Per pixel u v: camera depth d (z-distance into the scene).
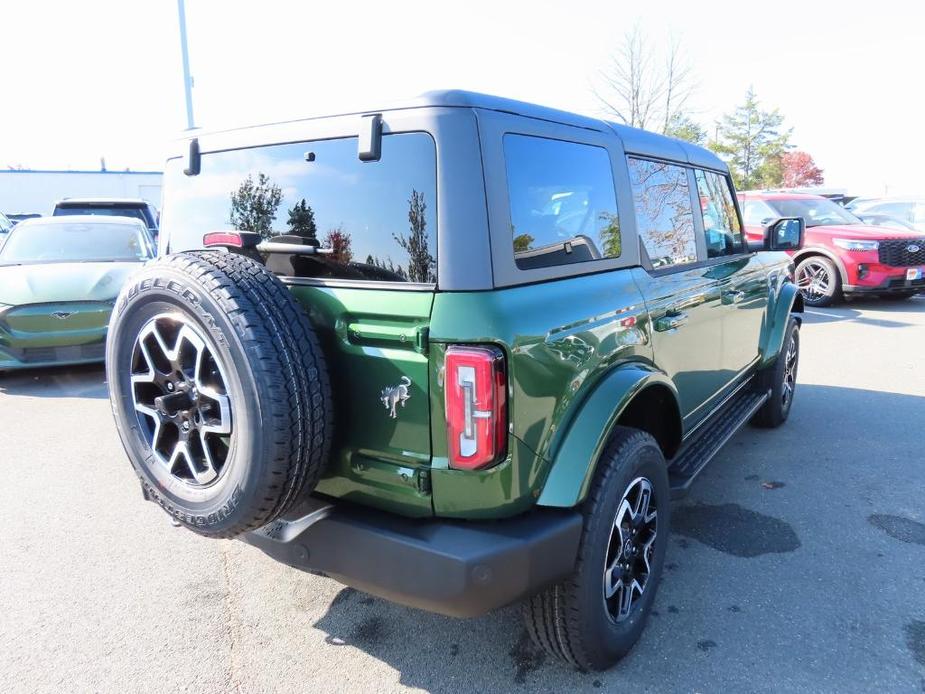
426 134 2.09
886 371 7.08
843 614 2.94
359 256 2.24
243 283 2.06
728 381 4.17
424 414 2.07
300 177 2.39
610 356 2.54
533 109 2.37
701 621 2.91
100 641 2.83
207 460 2.17
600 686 2.53
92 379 7.29
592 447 2.30
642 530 2.75
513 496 2.11
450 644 2.81
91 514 4.03
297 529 2.26
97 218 8.71
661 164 3.30
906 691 2.46
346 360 2.20
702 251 3.76
